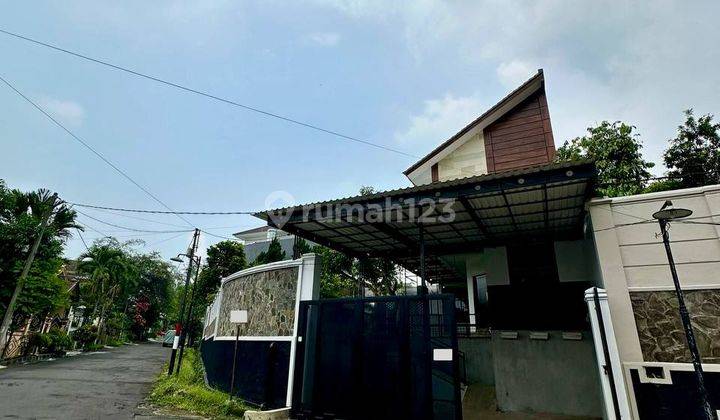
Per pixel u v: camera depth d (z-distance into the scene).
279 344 7.90
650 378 5.18
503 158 11.87
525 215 7.75
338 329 7.11
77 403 8.67
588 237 7.66
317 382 6.98
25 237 18.05
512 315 9.11
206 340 14.32
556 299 8.84
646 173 14.63
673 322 5.48
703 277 5.49
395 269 18.75
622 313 5.73
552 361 7.86
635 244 5.99
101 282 34.00
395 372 6.27
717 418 4.69
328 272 18.91
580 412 7.35
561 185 6.03
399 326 6.47
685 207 5.84
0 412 7.40
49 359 20.88
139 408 8.41
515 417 7.43
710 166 14.21
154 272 47.75
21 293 18.11
